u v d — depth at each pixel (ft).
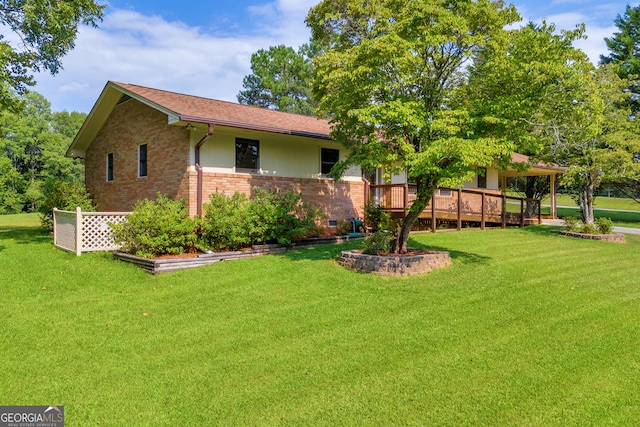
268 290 24.45
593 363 14.70
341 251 34.09
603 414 11.64
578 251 36.11
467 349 15.97
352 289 24.31
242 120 37.83
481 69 27.81
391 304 21.54
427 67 27.99
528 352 15.62
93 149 55.47
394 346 16.43
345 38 33.24
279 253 35.27
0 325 19.20
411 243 38.63
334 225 47.11
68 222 36.96
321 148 46.37
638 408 11.91
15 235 48.19
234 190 39.19
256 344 16.97
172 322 19.67
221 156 38.45
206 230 34.63
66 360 15.61
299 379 13.96
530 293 22.99
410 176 28.22
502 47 26.11
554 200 77.41
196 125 36.04
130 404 12.55
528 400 12.37
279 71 109.91
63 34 44.32
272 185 41.96
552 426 11.12
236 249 35.19
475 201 57.41
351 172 49.11
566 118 30.35
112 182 50.21
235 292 24.16
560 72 24.88
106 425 11.51
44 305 22.30
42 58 46.16
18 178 124.16
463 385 13.32
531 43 25.63
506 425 11.21
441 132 27.63
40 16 41.60
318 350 16.24
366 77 27.20
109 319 20.12
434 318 19.35
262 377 14.16
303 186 44.55
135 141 45.27
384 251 30.50
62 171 135.95
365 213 47.42
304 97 110.52
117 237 33.01
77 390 13.39
